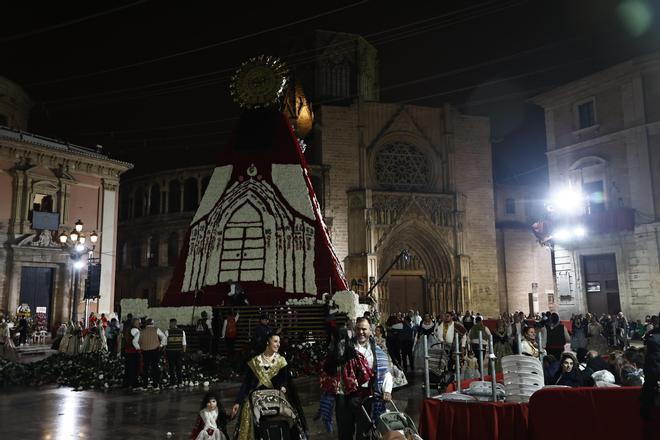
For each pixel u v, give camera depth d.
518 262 49.16
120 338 20.23
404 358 19.20
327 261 24.94
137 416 11.29
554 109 40.09
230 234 26.03
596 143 36.88
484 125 49.31
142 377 15.44
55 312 34.62
